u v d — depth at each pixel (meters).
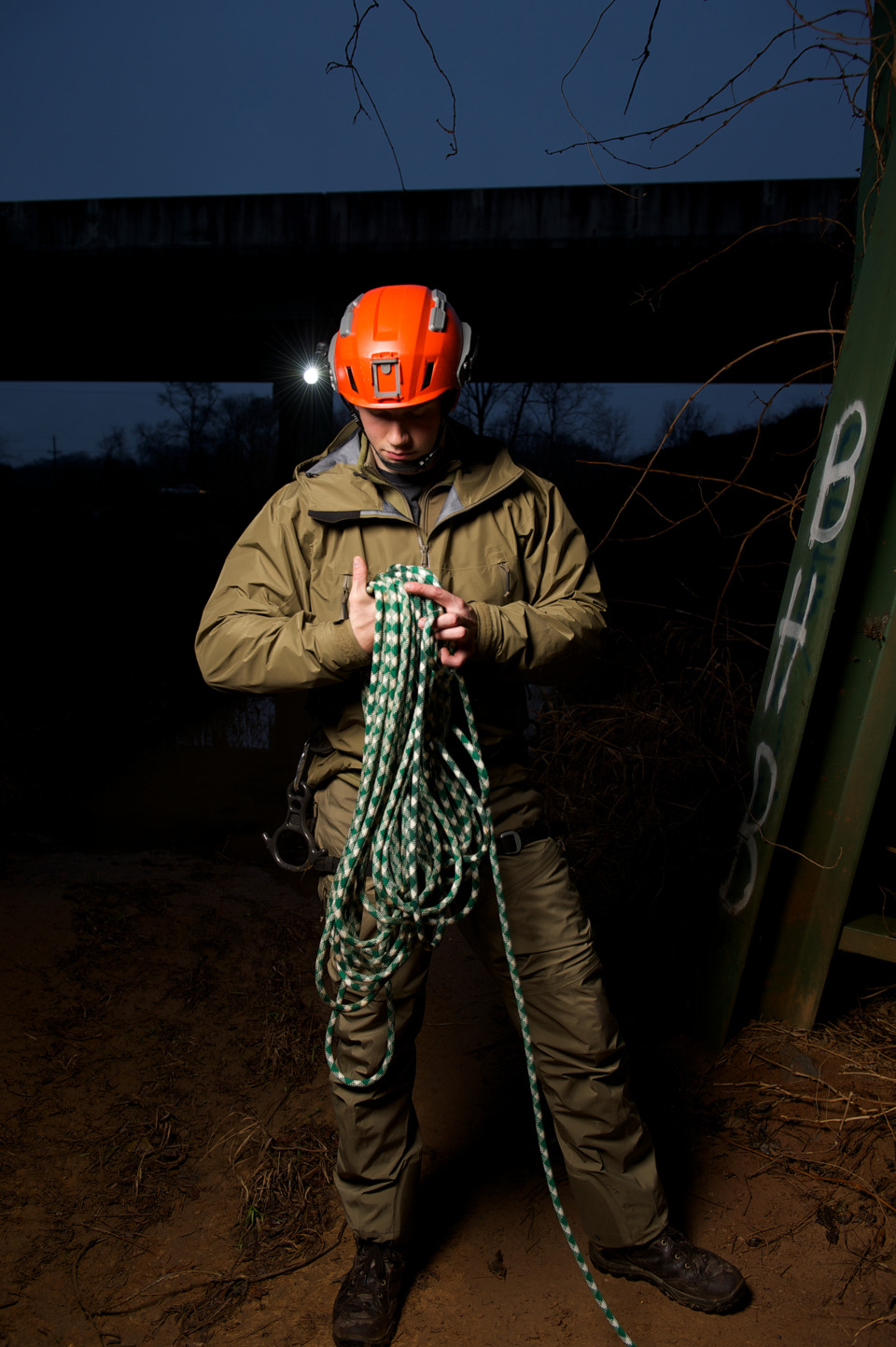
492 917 1.58
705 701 3.85
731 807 3.26
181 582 11.41
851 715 2.15
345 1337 1.57
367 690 1.40
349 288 10.02
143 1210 1.88
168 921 3.01
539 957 1.56
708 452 10.95
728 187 8.23
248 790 4.61
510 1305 1.68
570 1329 1.63
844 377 2.08
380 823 1.41
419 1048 2.44
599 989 1.56
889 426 1.96
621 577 7.83
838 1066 2.26
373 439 1.49
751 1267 1.74
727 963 2.30
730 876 2.34
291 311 10.21
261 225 8.88
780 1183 1.95
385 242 8.79
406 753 1.38
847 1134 2.06
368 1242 1.65
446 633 1.38
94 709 6.08
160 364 16.45
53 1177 1.95
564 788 3.86
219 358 15.12
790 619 2.24
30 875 3.27
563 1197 1.95
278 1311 1.66
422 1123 2.17
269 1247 1.80
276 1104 2.20
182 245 9.01
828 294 9.90
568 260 8.97
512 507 1.60
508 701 1.65
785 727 2.17
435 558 1.54
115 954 2.78
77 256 9.13
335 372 1.50
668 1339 1.60
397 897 1.40
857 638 2.11
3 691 6.29
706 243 8.36
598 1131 1.58
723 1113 2.14
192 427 45.06
